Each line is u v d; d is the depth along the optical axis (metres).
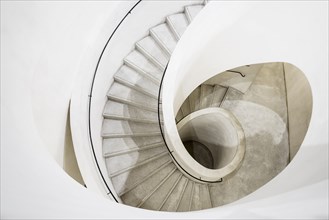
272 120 6.51
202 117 6.26
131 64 5.77
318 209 2.09
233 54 4.83
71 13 3.88
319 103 3.25
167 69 4.42
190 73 4.95
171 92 4.49
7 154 2.57
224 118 6.11
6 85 2.97
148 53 5.77
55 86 3.94
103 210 2.57
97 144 5.10
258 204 2.53
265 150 6.27
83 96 4.64
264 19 3.92
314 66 3.53
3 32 3.06
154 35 5.82
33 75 3.37
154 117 5.61
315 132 3.07
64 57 4.00
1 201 2.27
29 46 3.31
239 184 5.98
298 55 3.89
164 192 5.32
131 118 5.59
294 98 6.17
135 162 5.41
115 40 5.15
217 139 6.90
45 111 3.71
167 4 5.64
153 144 5.48
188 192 5.41
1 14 3.06
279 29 3.90
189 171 5.18
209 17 4.04
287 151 6.24
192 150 7.55
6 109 2.86
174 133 4.68
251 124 6.53
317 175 2.46
